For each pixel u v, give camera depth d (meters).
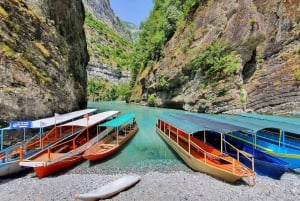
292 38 37.69
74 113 30.92
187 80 55.31
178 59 58.44
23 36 26.53
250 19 42.72
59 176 17.12
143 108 66.81
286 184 15.60
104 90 126.62
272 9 42.94
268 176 16.97
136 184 15.34
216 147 22.28
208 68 48.50
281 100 36.03
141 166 19.39
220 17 49.25
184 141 23.66
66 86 33.09
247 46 43.31
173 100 60.78
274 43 40.69
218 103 45.19
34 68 26.27
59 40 34.84
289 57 37.19
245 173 15.35
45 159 17.89
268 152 19.14
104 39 175.88
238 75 43.53
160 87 66.19
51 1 35.03
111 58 157.75
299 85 33.91
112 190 13.73
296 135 21.27
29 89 24.09
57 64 31.78
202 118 27.55
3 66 22.19
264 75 40.75
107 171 18.23
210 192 14.10
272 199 13.29
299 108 33.25
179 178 16.41
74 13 45.66
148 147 25.16
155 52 75.38
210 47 48.53
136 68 93.56
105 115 31.64
